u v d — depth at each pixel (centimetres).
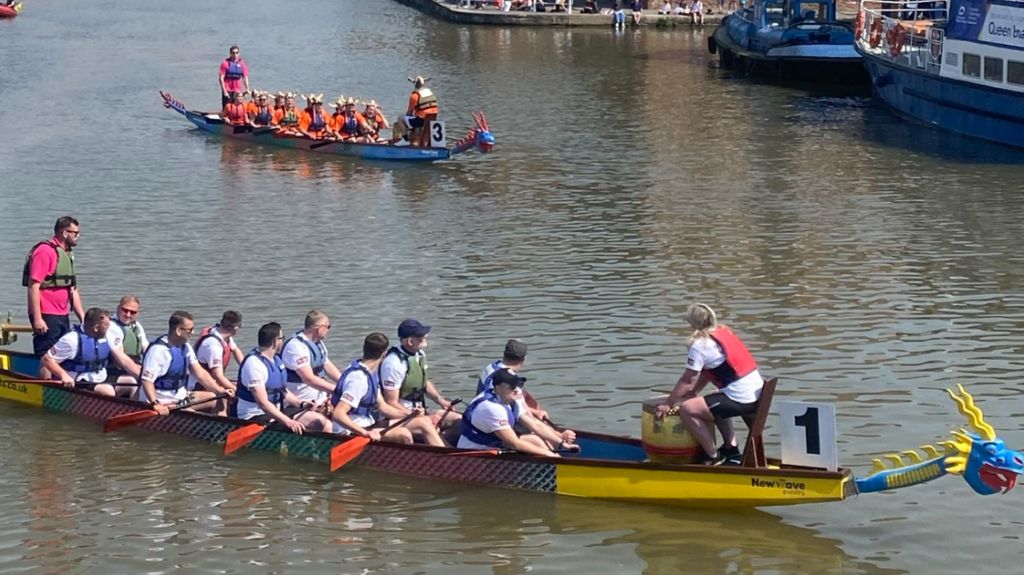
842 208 2750
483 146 3222
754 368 1298
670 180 3092
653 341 1883
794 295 2108
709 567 1216
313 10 8088
